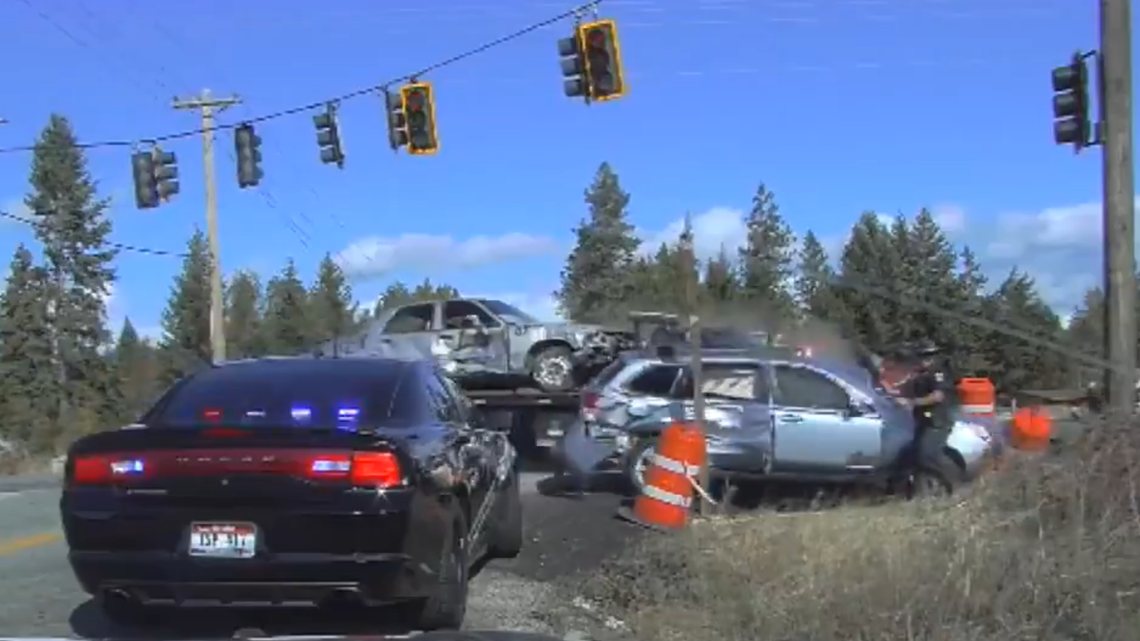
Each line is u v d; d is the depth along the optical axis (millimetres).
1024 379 48406
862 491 12812
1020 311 57312
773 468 12500
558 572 8617
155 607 6914
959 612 6215
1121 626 5828
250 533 5844
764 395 12648
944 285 65062
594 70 16609
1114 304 12344
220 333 38062
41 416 60031
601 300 70500
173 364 72375
